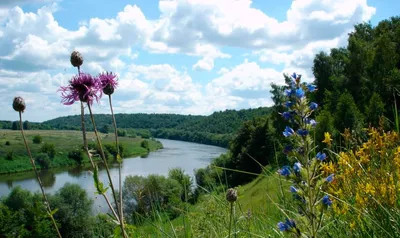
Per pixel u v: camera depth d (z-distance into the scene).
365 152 4.34
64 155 80.00
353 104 23.33
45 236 22.14
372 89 35.06
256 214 4.68
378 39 41.25
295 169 2.35
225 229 4.46
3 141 87.06
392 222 3.12
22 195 33.25
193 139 162.25
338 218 3.51
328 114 22.41
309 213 2.32
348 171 3.95
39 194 33.81
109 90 3.57
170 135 183.75
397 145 4.20
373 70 35.88
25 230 24.33
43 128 135.25
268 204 4.78
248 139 47.84
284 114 2.42
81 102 3.36
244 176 30.12
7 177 73.19
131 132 176.62
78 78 3.45
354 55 41.09
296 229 2.37
